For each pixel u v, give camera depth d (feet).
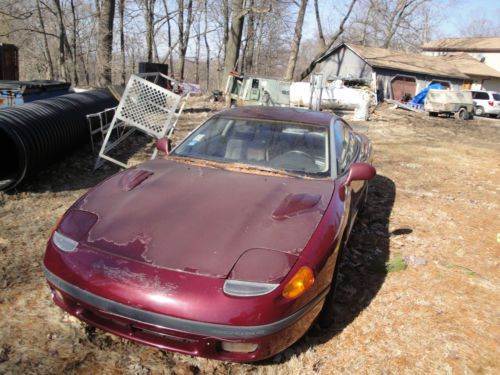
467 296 11.37
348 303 10.60
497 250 14.90
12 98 27.30
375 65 93.50
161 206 8.84
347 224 10.25
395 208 18.88
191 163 11.41
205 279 7.03
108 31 54.65
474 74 124.98
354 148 14.83
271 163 11.29
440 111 74.79
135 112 21.09
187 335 6.86
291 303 7.14
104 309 7.18
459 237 15.85
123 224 8.25
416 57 112.06
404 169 28.22
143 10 68.69
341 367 8.25
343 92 57.88
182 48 94.32
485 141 48.49
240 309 6.79
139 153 25.57
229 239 7.82
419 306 10.65
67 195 17.26
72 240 8.00
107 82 55.93
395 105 83.66
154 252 7.52
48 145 18.24
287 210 8.82
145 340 7.25
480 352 9.01
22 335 8.49
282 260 7.42
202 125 13.07
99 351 8.27
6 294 9.82
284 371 8.05
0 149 19.31
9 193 16.66
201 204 8.95
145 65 49.44
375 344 9.01
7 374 7.46
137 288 7.00
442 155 35.53
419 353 8.83
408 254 13.93
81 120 23.21
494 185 25.48
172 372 7.88
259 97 55.11
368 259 13.28
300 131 12.28
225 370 8.02
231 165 11.21
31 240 12.76
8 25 82.94
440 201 20.61
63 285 7.56
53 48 121.70
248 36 107.14
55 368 7.72
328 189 10.09
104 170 21.47
